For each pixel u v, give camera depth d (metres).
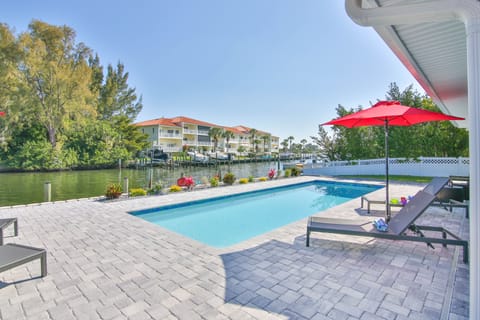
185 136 48.03
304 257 4.02
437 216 6.62
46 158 27.53
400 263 3.77
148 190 10.61
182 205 9.05
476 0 1.81
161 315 2.56
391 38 3.31
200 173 29.03
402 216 4.54
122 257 4.08
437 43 3.63
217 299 2.84
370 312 2.57
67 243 4.75
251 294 2.94
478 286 1.83
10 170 27.05
